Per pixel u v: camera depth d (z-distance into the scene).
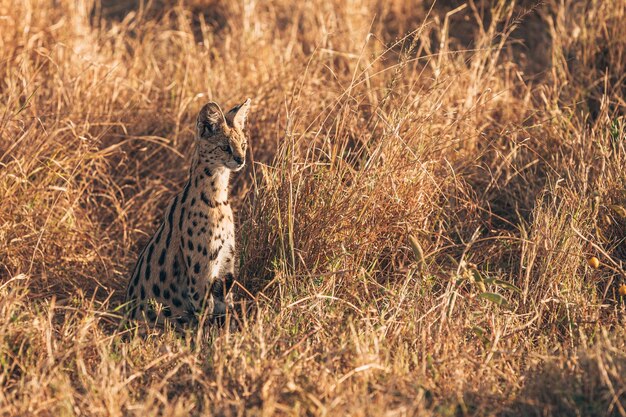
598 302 12.36
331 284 12.28
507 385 10.10
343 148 13.64
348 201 13.06
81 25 20.58
